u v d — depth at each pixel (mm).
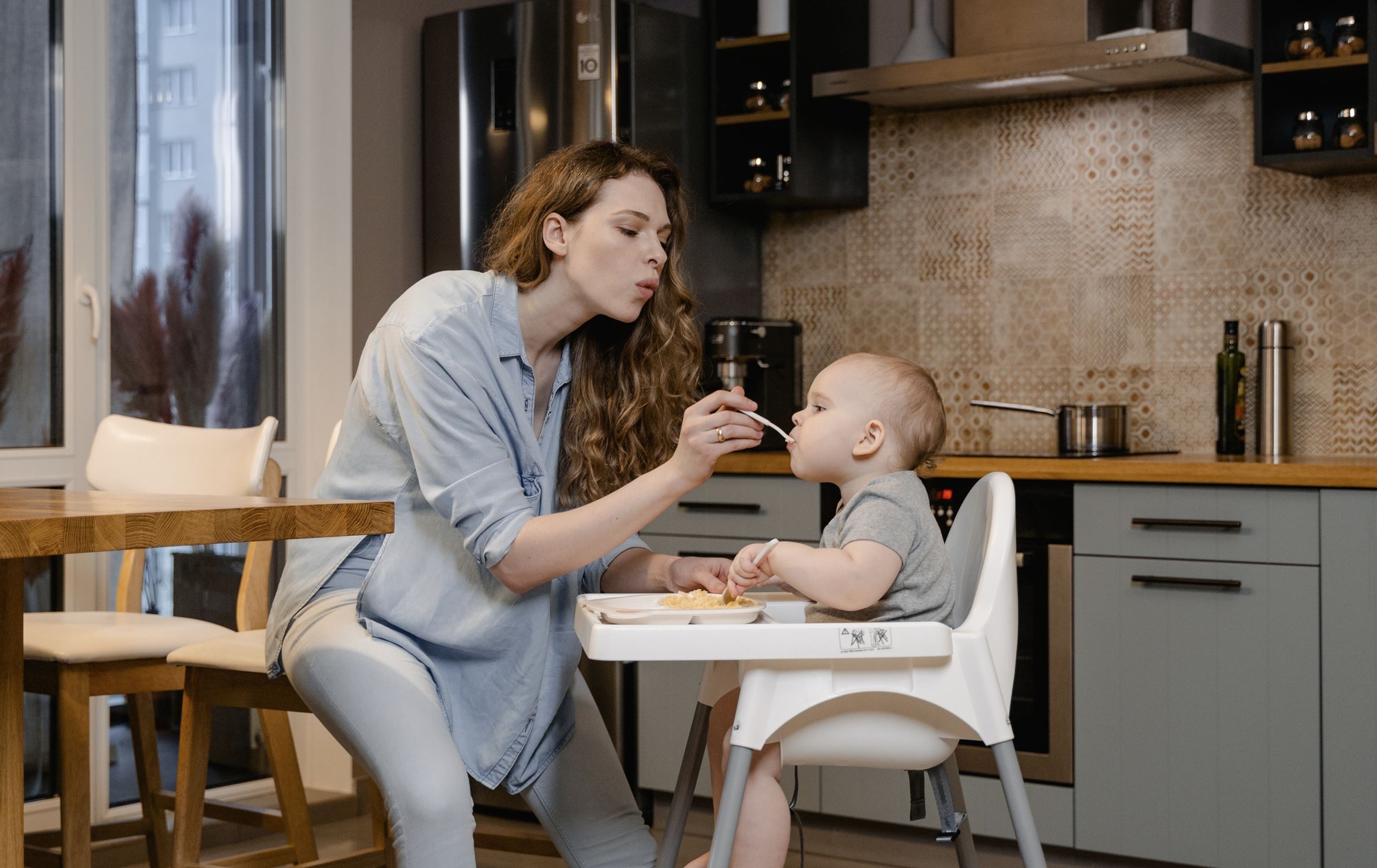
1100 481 2818
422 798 1447
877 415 1647
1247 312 3316
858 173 3805
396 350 1618
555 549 1524
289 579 1743
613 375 1824
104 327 3105
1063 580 2857
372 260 3568
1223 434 3219
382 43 3605
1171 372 3418
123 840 3035
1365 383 3166
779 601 1688
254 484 2309
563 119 3469
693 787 1614
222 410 3385
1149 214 3443
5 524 1190
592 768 1755
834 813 3084
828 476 1689
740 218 3893
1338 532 2555
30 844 2602
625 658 1306
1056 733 2861
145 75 3229
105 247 3104
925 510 1577
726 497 3258
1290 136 3125
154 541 1304
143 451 2475
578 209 1670
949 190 3719
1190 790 2713
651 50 3553
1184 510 2721
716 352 3500
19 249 2961
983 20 3365
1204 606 2699
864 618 1562
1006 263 3641
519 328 1687
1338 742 2561
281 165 3510
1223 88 3328
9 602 1486
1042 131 3582
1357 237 3174
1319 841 2582
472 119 3598
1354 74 3023
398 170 3643
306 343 3531
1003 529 1498
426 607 1630
